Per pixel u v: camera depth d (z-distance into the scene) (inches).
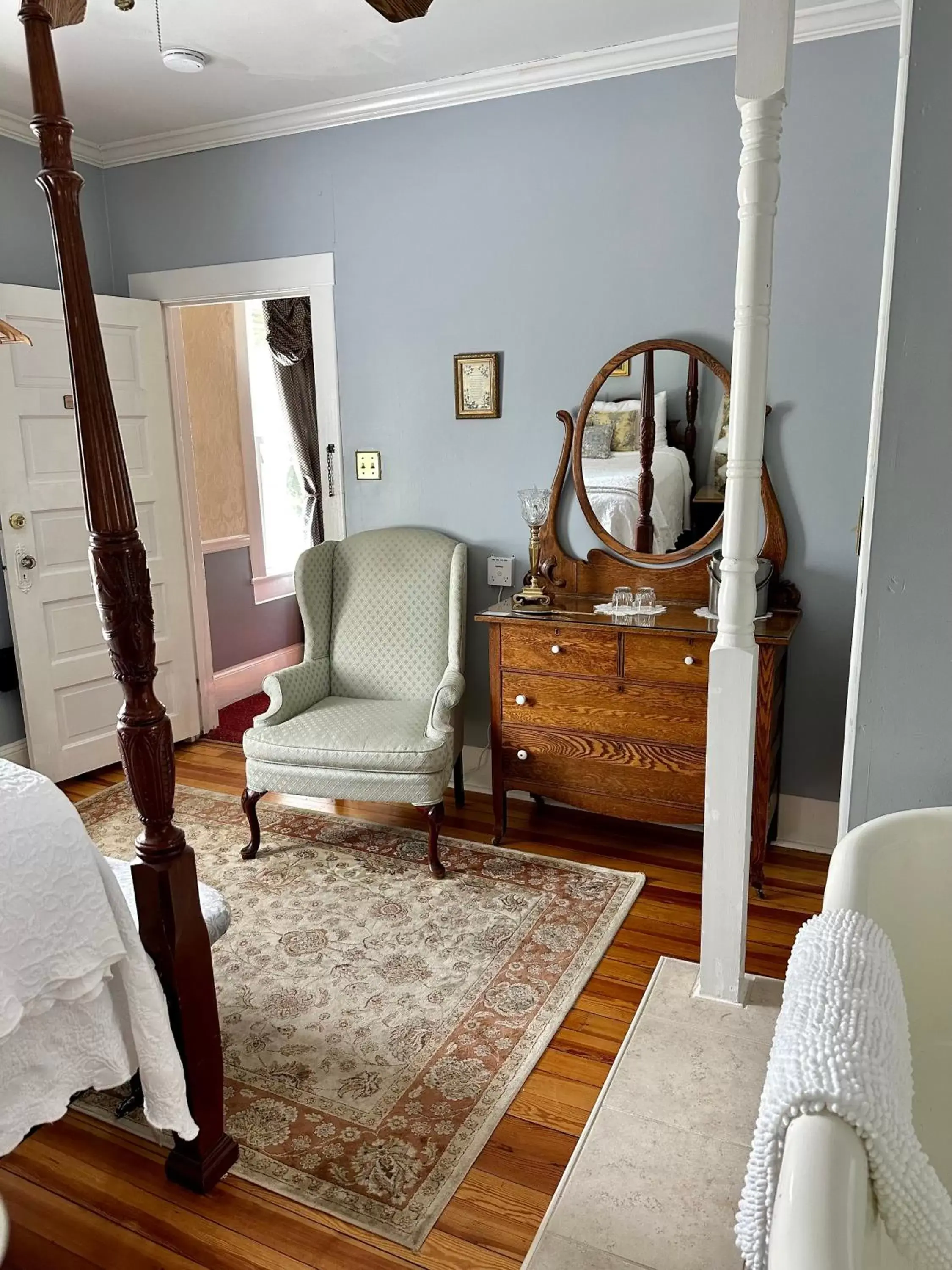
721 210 110.3
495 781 120.0
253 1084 76.8
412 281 129.6
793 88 103.9
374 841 122.4
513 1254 60.4
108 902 57.1
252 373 202.8
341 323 136.1
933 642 69.0
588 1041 81.5
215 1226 63.1
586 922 100.5
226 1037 82.6
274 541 209.0
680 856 116.6
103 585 56.4
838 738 115.2
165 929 60.8
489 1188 65.8
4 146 133.8
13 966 51.5
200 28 102.3
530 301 122.7
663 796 111.1
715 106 108.2
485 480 131.0
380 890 108.7
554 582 126.3
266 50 108.9
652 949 95.3
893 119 97.9
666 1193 64.2
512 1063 78.7
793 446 111.2
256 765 115.2
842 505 110.1
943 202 63.0
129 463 147.2
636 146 113.0
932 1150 56.4
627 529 120.7
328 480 142.9
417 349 131.4
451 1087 76.0
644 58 109.5
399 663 131.6
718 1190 64.3
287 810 133.9
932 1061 63.6
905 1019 50.5
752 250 69.7
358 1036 82.6
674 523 118.4
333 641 135.2
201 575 163.0
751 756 78.4
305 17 99.9
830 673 114.2
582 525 125.0
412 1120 72.4
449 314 128.1
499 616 114.3
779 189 70.1
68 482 139.3
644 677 108.6
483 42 108.1
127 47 107.4
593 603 121.7
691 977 89.1
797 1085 42.3
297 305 192.7
